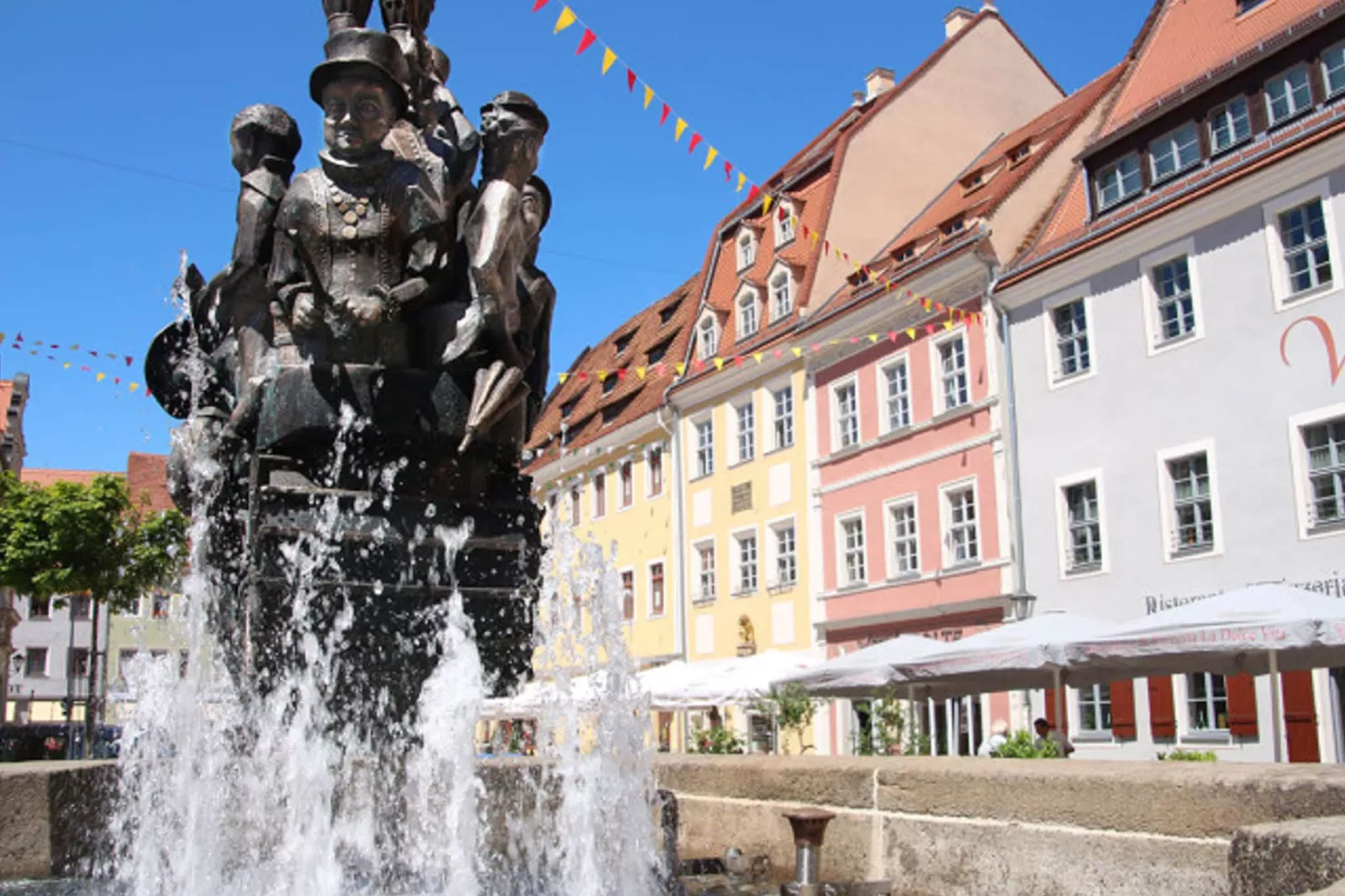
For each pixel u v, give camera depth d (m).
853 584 27.73
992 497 23.94
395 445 4.56
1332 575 17.80
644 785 4.81
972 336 24.67
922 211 32.22
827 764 5.19
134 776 4.78
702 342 34.97
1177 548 20.25
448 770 4.49
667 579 34.75
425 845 4.46
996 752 13.63
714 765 5.82
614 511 37.94
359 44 4.51
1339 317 18.03
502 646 4.66
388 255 4.60
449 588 4.57
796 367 30.20
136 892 4.43
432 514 4.60
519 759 5.11
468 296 4.78
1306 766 3.86
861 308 27.52
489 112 4.66
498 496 4.74
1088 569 21.69
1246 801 3.56
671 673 20.53
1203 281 20.06
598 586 4.90
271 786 4.48
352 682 4.49
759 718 28.56
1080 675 14.55
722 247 36.88
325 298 4.54
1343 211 18.05
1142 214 20.98
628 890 4.61
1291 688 17.73
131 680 4.89
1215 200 19.77
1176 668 13.38
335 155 4.58
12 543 27.44
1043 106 34.25
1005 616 23.28
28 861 4.54
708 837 5.79
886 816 4.79
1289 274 19.02
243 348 4.89
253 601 4.42
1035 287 23.19
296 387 4.49
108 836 4.82
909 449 26.36
